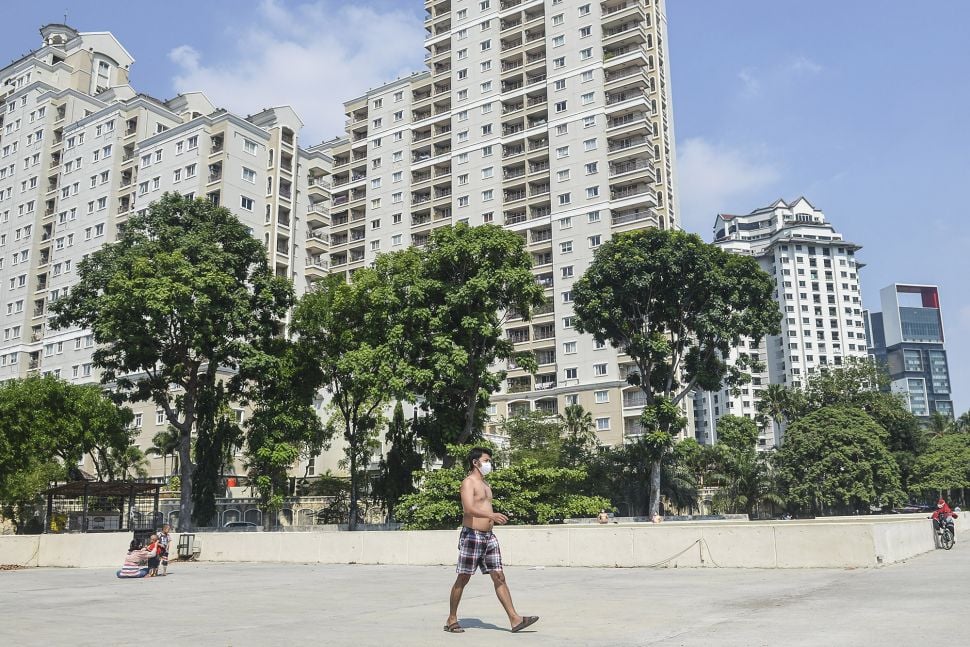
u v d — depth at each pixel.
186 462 43.41
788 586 12.18
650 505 50.50
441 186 93.25
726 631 7.82
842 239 184.38
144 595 14.23
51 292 87.56
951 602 9.55
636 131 80.69
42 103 94.38
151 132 87.69
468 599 12.05
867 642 6.90
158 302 38.47
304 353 44.62
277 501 44.34
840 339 175.50
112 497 39.53
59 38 105.31
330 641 7.83
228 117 80.38
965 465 74.44
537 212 86.56
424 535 21.48
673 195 89.81
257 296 44.88
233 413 48.75
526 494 31.56
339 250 97.12
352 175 100.25
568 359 79.88
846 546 15.22
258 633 8.60
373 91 100.19
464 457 35.00
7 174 96.00
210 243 43.59
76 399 50.66
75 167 89.56
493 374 41.41
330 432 51.53
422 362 39.69
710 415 175.00
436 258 39.69
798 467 69.38
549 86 86.88
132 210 83.56
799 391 81.88
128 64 106.56
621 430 74.88
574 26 86.62
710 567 16.67
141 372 75.00
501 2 93.88
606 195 80.81
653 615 9.30
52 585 17.50
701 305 50.12
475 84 92.12
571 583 14.27
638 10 83.12
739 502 66.81
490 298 39.50
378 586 14.95
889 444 76.88
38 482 45.66
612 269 49.78
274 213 83.69
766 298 50.47
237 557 25.78
